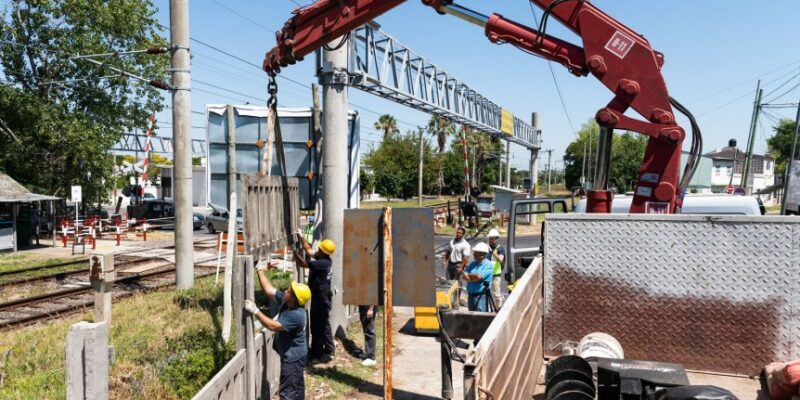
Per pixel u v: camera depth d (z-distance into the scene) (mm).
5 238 21500
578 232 4254
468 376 2266
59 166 28328
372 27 11859
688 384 3029
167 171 48531
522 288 3551
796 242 3754
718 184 72188
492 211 37812
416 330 9250
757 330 3842
